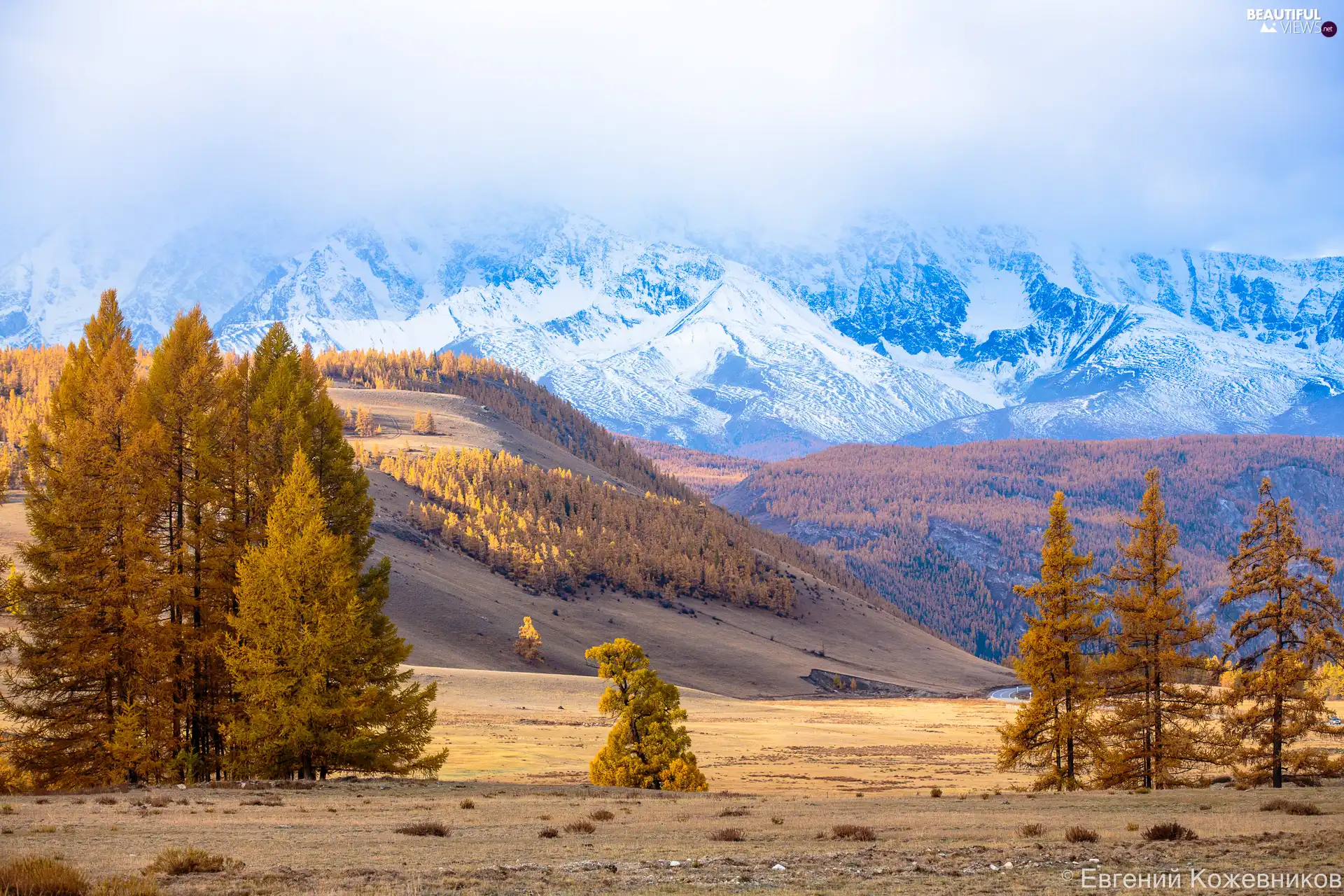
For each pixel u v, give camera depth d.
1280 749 57.00
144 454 59.75
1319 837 30.52
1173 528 62.97
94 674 56.00
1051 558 65.38
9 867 23.52
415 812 41.31
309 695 54.22
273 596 54.97
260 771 54.53
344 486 66.00
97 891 23.08
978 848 30.70
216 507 63.06
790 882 25.77
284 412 64.56
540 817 40.50
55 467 60.47
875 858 29.22
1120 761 60.59
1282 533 59.06
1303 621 57.03
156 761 55.88
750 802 51.09
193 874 26.38
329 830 34.78
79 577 56.06
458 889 24.91
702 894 24.31
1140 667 62.22
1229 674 61.00
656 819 40.97
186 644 58.78
